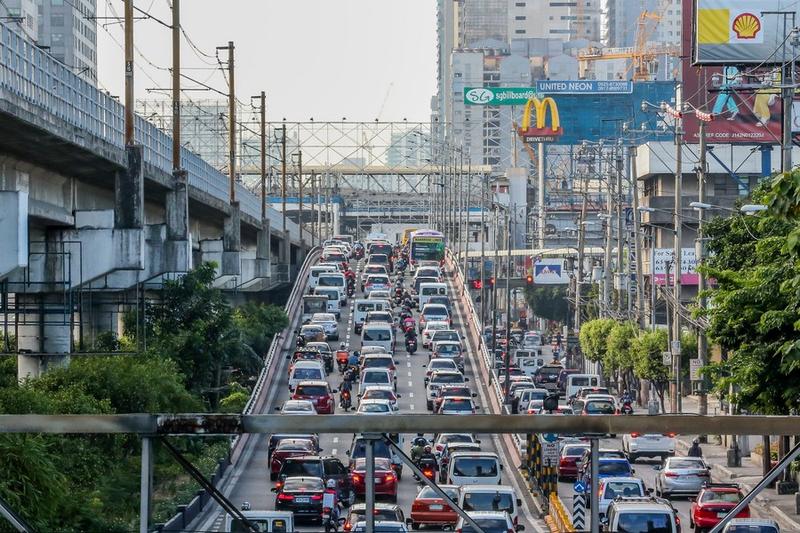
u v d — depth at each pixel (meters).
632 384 193.12
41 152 89.81
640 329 171.38
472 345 193.25
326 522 74.81
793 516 81.25
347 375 157.00
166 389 102.25
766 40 134.88
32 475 65.25
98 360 101.19
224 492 94.88
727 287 79.00
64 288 96.62
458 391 140.00
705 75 195.50
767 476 28.72
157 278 129.50
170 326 127.38
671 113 140.00
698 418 28.17
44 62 84.69
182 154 135.62
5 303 95.38
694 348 156.88
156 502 77.19
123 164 99.56
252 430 28.11
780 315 70.38
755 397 74.19
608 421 28.25
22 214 78.38
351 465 100.81
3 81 75.06
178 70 126.25
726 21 135.25
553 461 92.88
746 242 94.50
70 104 90.56
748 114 184.50
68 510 67.81
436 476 103.94
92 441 84.75
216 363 128.00
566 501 96.38
